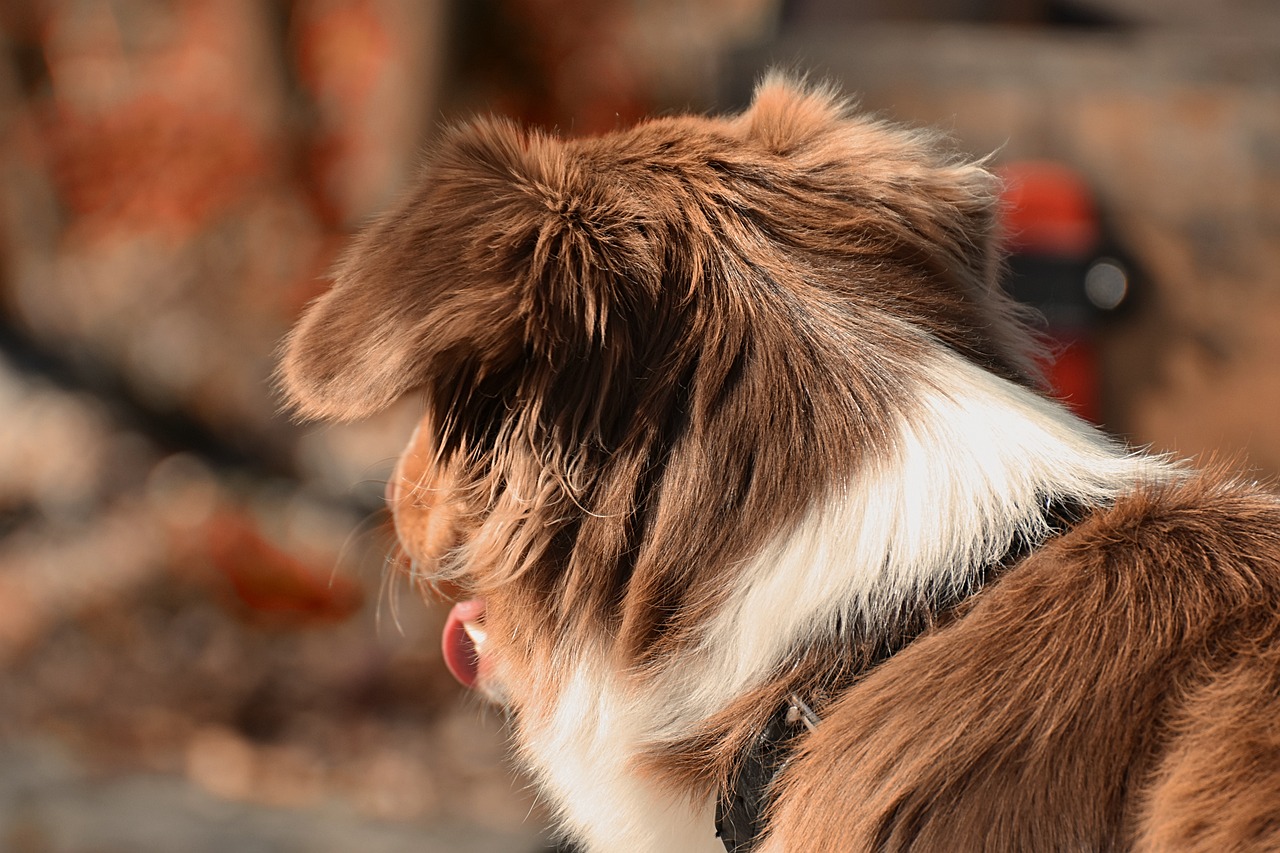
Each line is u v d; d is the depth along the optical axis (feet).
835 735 5.05
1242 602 4.92
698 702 5.47
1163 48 11.73
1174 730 4.66
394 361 5.25
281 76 31.86
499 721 18.56
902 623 5.25
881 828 4.82
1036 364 6.64
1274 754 4.43
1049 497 5.43
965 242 6.26
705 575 5.47
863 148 6.13
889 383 5.56
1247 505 5.33
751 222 5.81
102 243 31.68
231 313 29.12
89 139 33.45
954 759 4.80
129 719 18.58
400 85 26.84
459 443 5.64
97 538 23.08
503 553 5.60
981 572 5.28
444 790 16.99
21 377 25.95
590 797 5.90
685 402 5.56
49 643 20.52
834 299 5.70
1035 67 11.83
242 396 25.96
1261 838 4.27
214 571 22.35
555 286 5.34
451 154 5.80
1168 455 6.40
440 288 5.32
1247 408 11.17
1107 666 4.84
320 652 20.68
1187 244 11.27
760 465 5.46
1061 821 4.61
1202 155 11.41
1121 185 11.50
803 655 5.32
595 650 5.61
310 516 23.47
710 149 5.99
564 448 5.50
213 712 18.95
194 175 32.60
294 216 31.96
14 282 28.89
